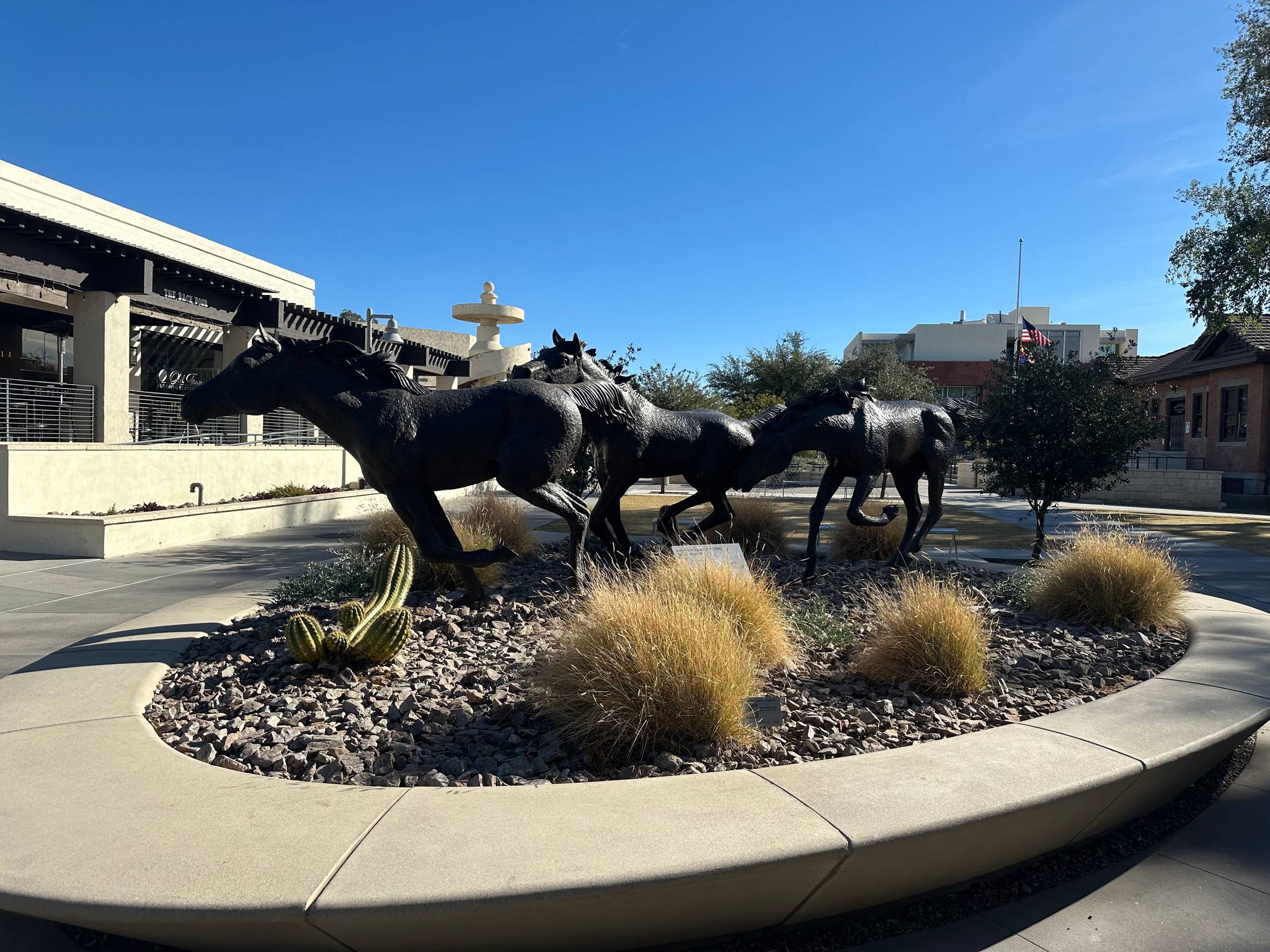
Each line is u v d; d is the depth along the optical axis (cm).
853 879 288
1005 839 318
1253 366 3012
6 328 2194
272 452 1956
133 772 346
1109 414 1173
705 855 265
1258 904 326
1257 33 2008
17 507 1247
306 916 239
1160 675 505
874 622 610
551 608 690
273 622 654
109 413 1680
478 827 289
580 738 407
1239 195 2059
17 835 286
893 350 4684
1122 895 333
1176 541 1561
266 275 2939
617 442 823
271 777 354
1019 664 567
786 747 412
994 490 1259
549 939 263
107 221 2289
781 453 819
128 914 244
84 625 745
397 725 433
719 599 555
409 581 669
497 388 649
